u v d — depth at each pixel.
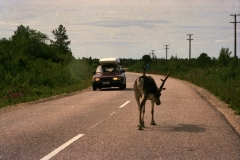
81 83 31.44
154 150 6.25
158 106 13.33
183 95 18.33
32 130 8.38
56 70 35.41
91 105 14.01
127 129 8.44
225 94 17.66
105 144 6.77
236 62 34.78
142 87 8.48
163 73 68.88
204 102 14.73
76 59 45.03
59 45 82.69
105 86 23.16
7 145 6.71
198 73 48.69
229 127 8.67
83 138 7.37
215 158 5.68
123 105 13.77
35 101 16.94
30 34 46.44
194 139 7.21
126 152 6.11
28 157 5.79
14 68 31.02
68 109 12.79
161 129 8.43
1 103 16.14
